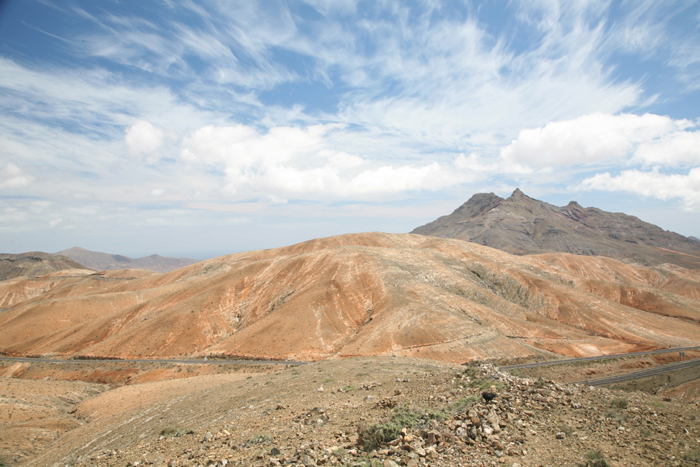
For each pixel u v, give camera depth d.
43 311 144.88
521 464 11.21
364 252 149.38
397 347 93.12
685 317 147.75
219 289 140.12
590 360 91.50
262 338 106.31
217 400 33.91
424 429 13.53
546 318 125.12
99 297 160.75
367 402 22.50
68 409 55.97
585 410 14.81
